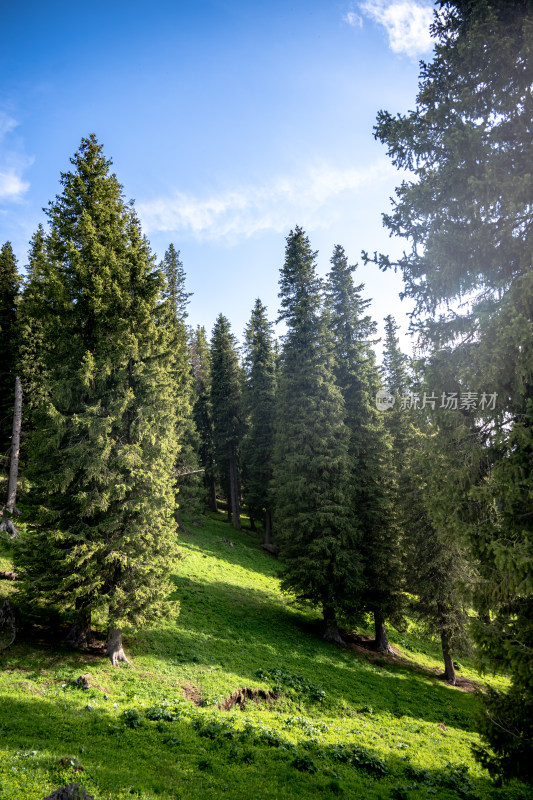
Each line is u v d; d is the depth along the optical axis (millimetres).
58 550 14188
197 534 35250
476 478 9195
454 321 9953
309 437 24109
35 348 25266
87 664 14344
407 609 24109
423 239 10484
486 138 8953
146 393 16422
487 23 8391
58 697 11906
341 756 11680
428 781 11227
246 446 39375
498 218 9203
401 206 10375
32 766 8266
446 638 21828
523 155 8562
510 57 8461
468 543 8586
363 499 25141
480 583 8500
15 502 23078
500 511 8898
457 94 9602
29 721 10234
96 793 7762
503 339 8273
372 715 15742
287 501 24031
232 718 12602
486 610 8508
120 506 15250
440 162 10219
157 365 16953
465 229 9625
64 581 14016
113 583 15367
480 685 22375
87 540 14727
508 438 8281
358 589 21812
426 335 10406
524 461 8109
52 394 15500
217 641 18828
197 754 10250
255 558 33781
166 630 18531
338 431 23594
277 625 22359
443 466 9500
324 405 23891
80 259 15734
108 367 15445
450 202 9648
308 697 16016
